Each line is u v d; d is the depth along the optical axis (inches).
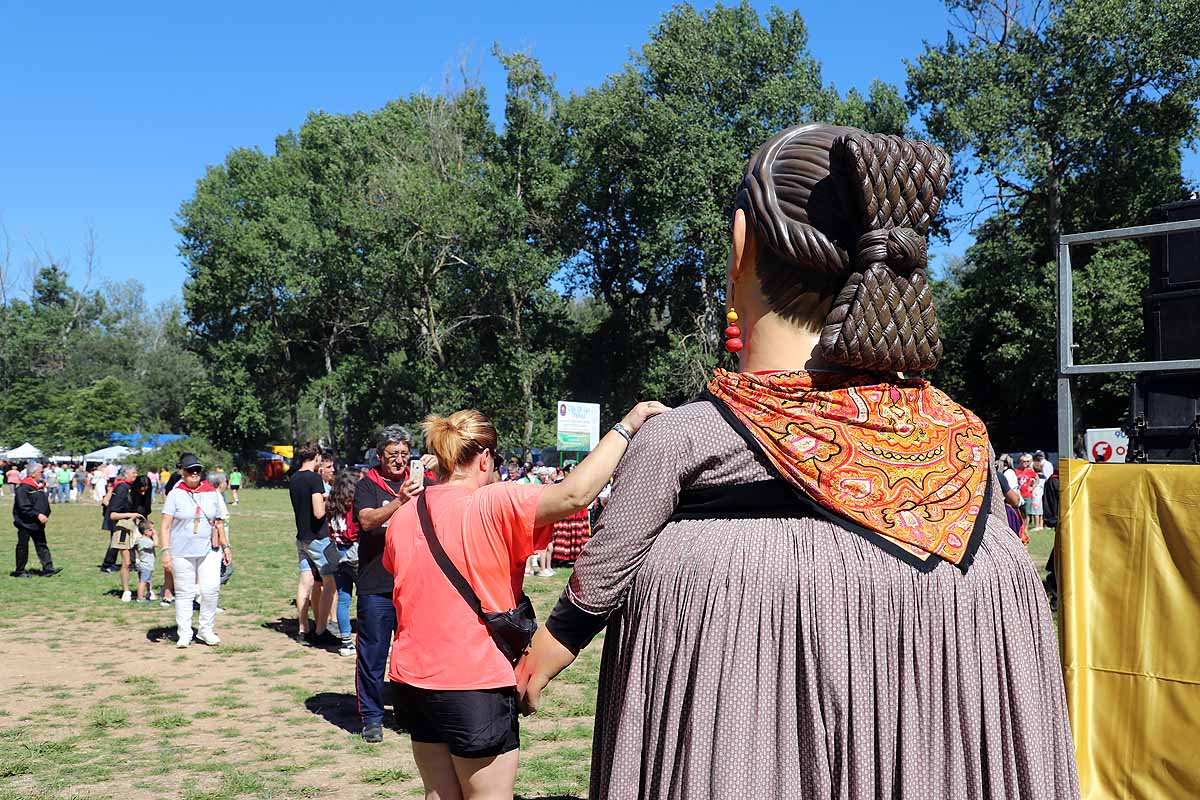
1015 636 53.6
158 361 3225.9
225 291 2154.3
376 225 1588.3
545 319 1731.1
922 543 51.8
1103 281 1072.8
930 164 55.5
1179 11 1145.4
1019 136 1169.4
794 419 53.5
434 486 139.8
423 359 1708.9
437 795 131.4
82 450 2620.6
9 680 328.5
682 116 1400.1
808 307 56.0
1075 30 1172.5
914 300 53.9
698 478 54.4
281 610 480.7
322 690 314.5
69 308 3821.4
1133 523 104.8
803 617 50.5
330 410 2092.8
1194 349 123.0
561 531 574.9
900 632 50.5
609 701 57.2
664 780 51.4
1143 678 101.4
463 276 1656.0
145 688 315.9
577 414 827.4
